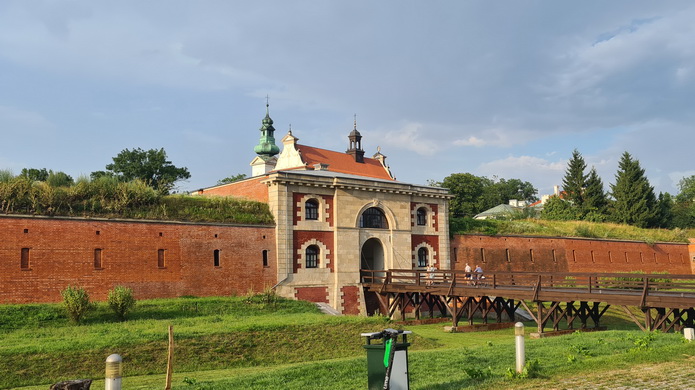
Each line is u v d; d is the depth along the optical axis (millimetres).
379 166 72312
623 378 13102
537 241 52438
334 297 38844
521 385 12625
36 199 29703
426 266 45219
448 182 99688
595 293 27875
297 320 28234
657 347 17125
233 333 24594
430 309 38406
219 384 14797
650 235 62469
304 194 38719
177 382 17812
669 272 61875
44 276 28906
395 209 43344
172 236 33406
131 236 32000
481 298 35250
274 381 14453
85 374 19984
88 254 30453
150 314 29406
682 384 12523
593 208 83688
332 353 24562
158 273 32594
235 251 35531
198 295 33781
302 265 38000
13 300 27875
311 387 13656
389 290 38062
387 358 11016
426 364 16062
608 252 57062
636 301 26391
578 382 12797
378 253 43625
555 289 32281
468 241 48625
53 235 29500
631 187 81688
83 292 27359
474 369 13789
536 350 17781
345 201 40281
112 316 28266
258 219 36906
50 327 25984
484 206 109938
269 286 36406
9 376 19094
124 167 78062
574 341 19859
